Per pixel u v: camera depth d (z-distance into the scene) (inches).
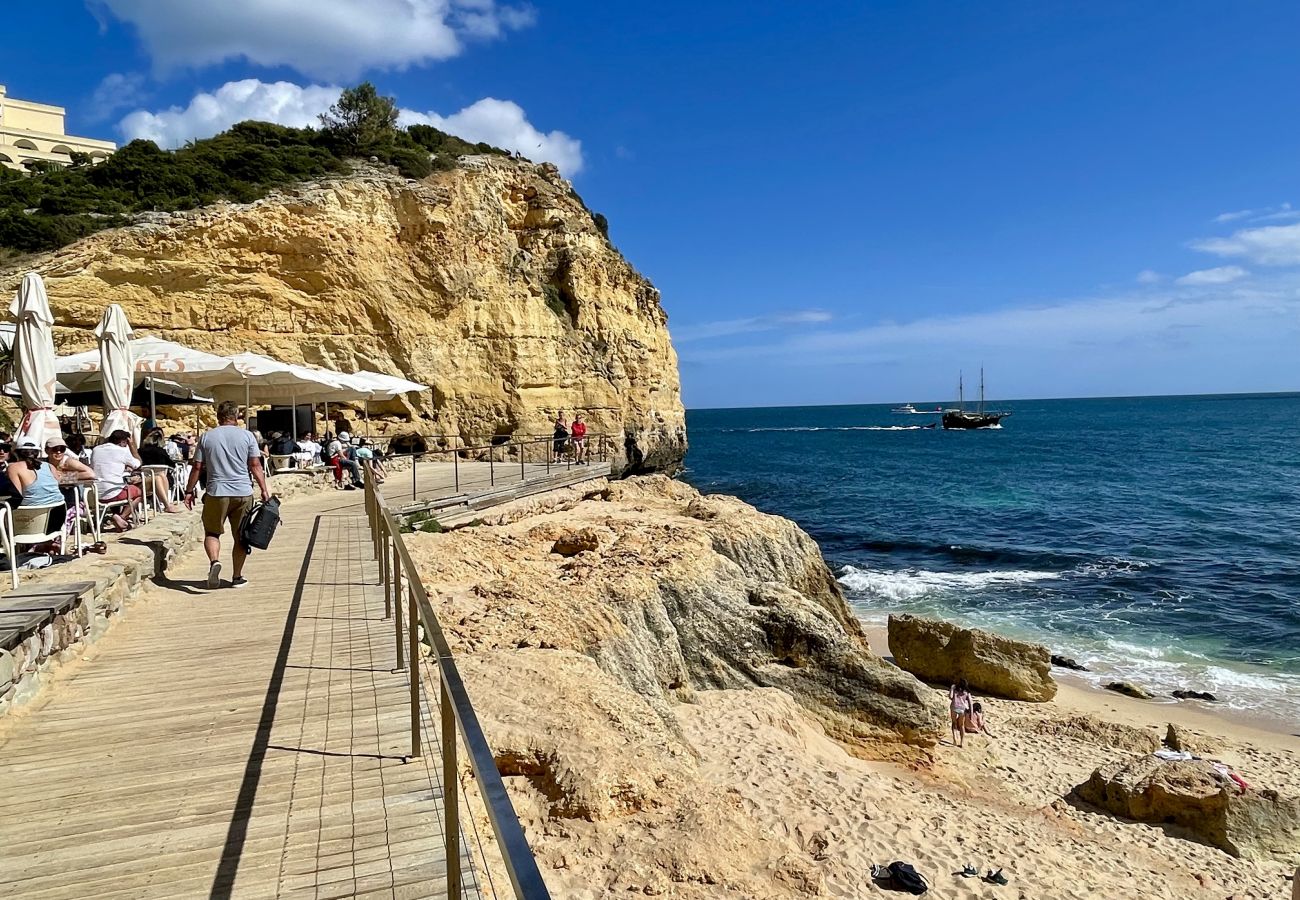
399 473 949.2
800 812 341.4
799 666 510.3
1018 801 446.6
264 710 210.5
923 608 967.0
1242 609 948.0
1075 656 797.2
